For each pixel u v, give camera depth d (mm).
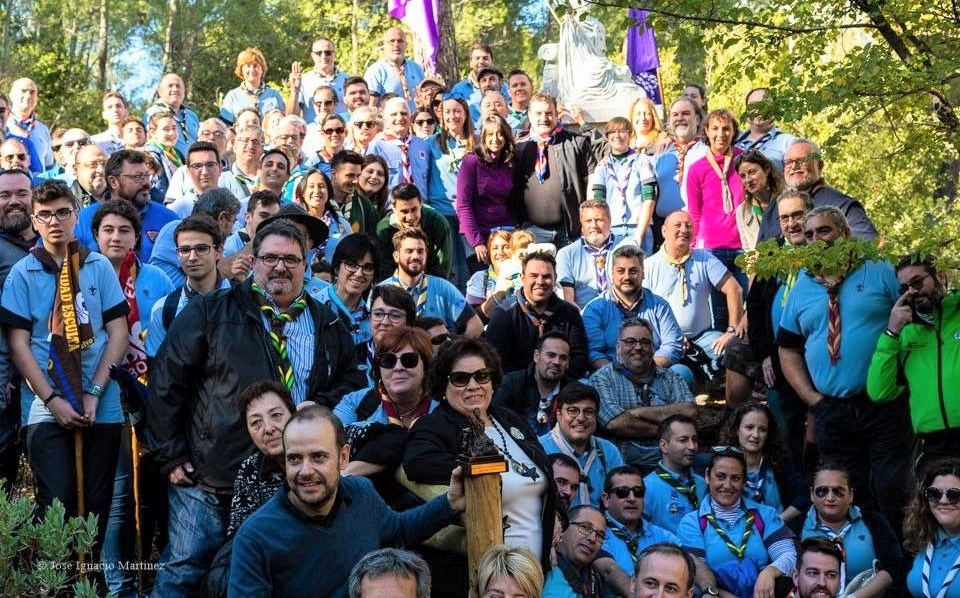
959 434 7797
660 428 8297
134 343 7918
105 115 14523
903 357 7965
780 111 7660
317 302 7062
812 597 7359
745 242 10430
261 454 6164
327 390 6949
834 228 8070
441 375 6066
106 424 7621
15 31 27266
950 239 7469
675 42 8070
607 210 10516
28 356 7547
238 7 29016
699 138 11680
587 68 15445
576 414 7926
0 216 8578
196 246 7727
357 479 5434
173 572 6703
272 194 9141
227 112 15297
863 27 7754
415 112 13734
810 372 8500
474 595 5219
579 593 6516
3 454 8211
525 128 13180
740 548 7715
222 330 6695
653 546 6188
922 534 7352
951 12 7598
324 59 15539
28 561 5977
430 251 10555
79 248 7715
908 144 8078
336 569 5199
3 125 13133
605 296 9914
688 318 10180
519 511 5863
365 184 10680
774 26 7656
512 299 9320
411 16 16719
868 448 8367
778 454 8328
